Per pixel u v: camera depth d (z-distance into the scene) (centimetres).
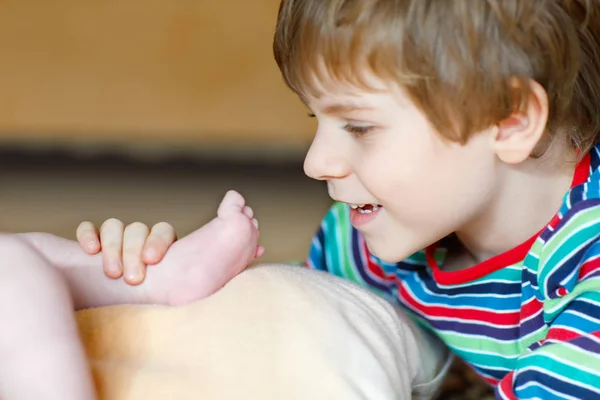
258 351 70
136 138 197
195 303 76
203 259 78
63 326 65
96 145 206
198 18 186
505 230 88
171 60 190
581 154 87
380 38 74
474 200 83
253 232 81
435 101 75
